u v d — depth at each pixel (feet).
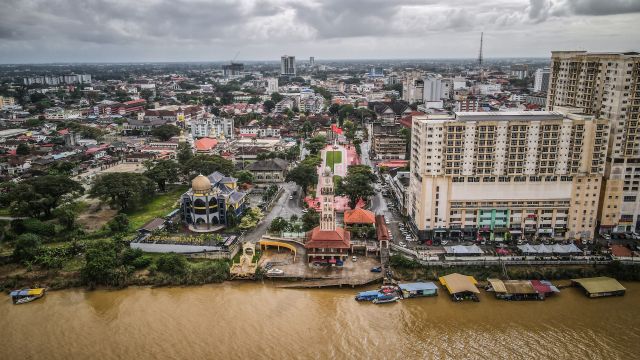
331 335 510.17
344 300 578.66
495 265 628.69
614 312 546.67
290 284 614.75
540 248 642.63
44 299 588.50
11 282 615.98
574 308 555.28
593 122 649.20
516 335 506.48
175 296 592.19
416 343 495.82
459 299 571.28
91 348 491.31
